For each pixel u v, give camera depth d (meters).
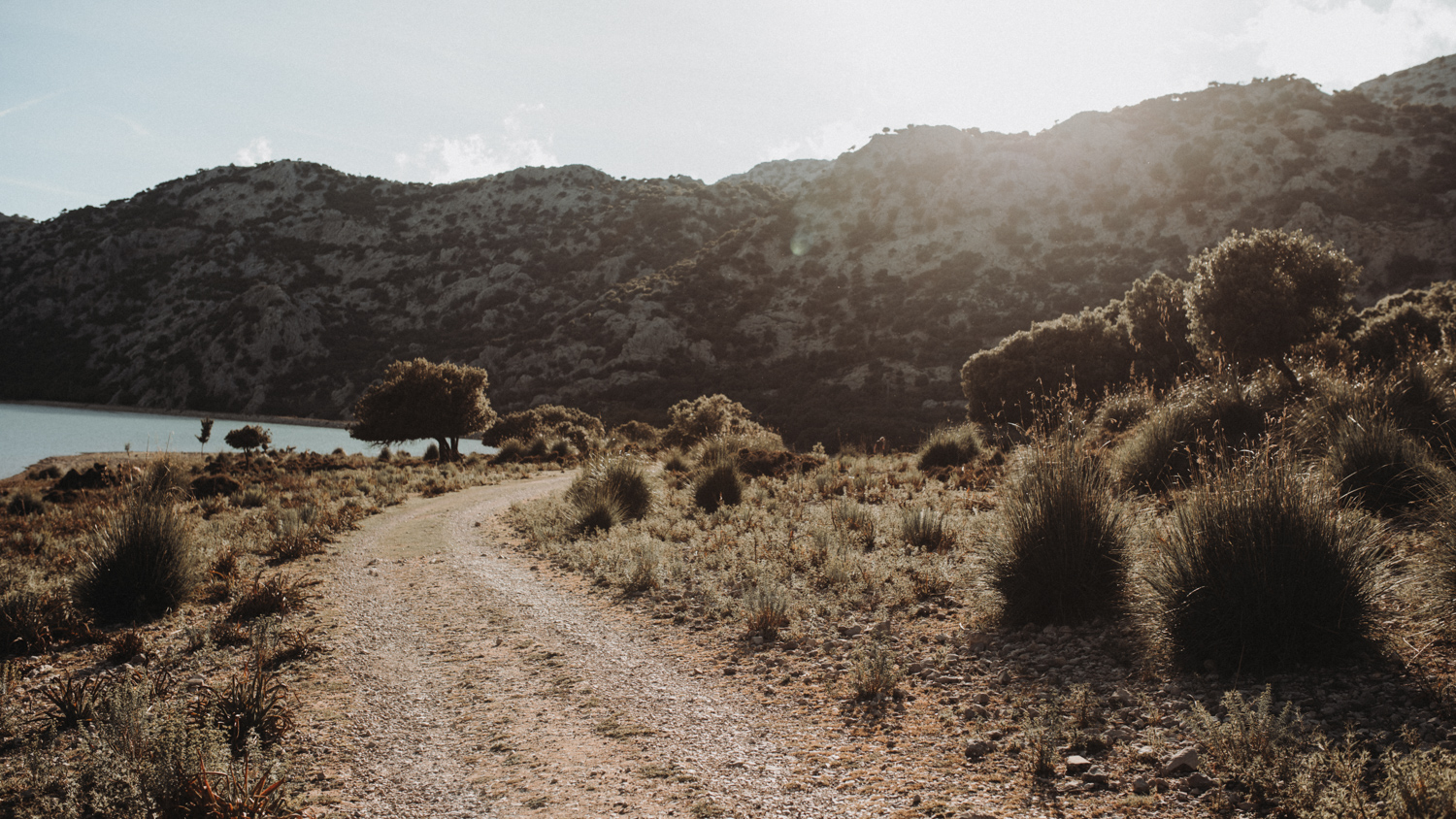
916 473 15.91
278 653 6.43
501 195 168.62
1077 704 4.02
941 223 103.81
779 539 9.87
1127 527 5.88
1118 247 86.38
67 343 128.62
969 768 3.62
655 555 9.36
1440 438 7.31
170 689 5.40
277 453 45.00
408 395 44.56
